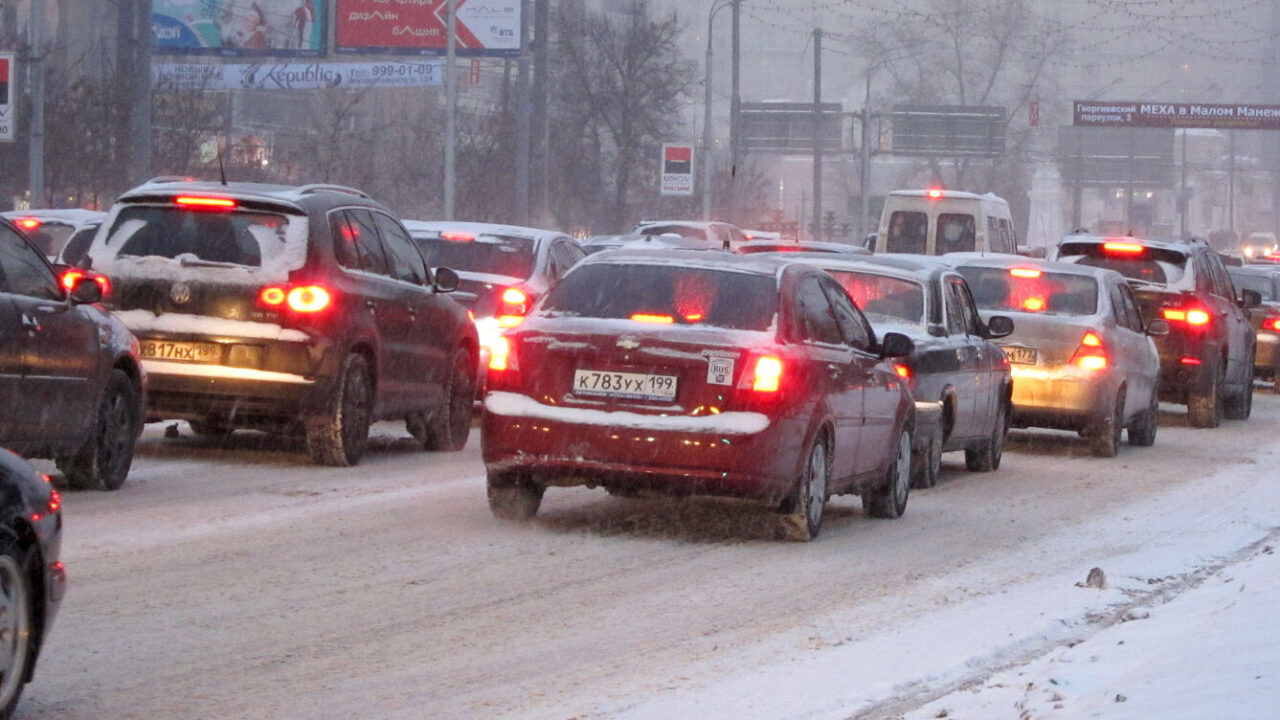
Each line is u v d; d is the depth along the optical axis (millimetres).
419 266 17594
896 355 13836
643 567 11289
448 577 10617
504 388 12094
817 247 23312
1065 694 7742
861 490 13820
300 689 7762
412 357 16906
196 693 7609
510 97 65562
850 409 12922
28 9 67375
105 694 7527
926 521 14375
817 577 11234
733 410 11680
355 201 16391
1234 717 6570
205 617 9156
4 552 6598
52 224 23609
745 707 7695
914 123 93000
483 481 15281
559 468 11898
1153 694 7352
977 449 18422
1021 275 20531
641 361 11773
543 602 9984
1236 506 16109
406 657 8461
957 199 39719
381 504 13547
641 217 72750
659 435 11648
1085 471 19062
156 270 14977
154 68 60594
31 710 7223
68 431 12820
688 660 8648
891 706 7828
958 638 9438
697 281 12375
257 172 57188
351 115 68625
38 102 37281
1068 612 10328
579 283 12570
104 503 12969
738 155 86438
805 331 12406
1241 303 27422
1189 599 10562
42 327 12328
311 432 15445
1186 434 24734
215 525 12164
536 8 51719
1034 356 19953
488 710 7512
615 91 71000
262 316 14922
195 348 14914
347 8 58125
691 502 14281
